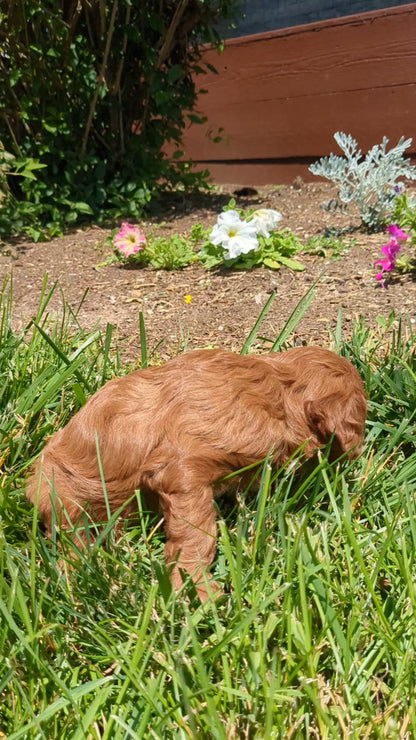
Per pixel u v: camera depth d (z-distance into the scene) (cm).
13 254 168
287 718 58
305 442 78
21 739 57
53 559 74
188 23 199
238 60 238
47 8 183
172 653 60
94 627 68
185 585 66
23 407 97
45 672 61
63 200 187
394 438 92
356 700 60
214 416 74
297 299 135
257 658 61
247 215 164
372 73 206
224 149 253
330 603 67
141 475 75
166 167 204
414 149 202
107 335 105
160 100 196
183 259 155
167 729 58
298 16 321
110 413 77
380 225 168
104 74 189
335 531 79
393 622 68
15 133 196
